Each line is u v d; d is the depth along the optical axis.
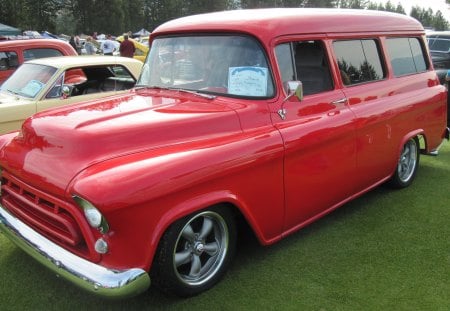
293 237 4.30
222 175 3.15
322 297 3.39
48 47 9.42
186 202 3.00
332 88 4.22
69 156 2.99
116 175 2.74
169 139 3.23
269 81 3.69
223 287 3.50
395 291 3.47
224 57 3.86
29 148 3.29
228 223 3.45
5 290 3.48
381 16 5.07
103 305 3.31
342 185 4.29
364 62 4.66
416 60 5.56
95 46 28.08
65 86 6.63
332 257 3.94
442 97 5.81
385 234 4.38
